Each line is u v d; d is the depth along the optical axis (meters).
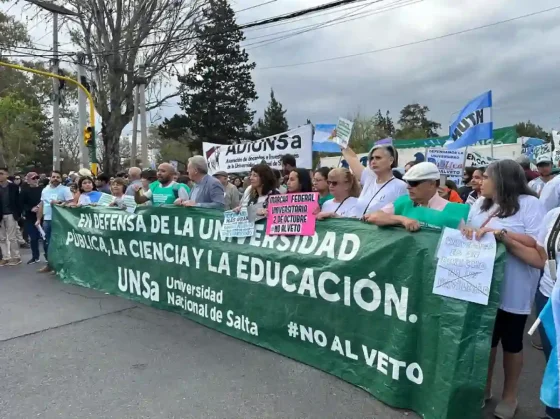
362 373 3.52
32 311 5.65
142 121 22.78
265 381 3.67
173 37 24.28
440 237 3.04
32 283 7.20
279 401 3.35
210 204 5.55
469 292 2.84
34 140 44.97
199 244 5.04
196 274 5.09
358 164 5.14
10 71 40.47
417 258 3.14
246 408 3.26
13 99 37.16
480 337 2.80
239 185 13.70
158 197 6.57
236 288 4.61
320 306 3.83
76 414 3.21
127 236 6.06
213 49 41.78
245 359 4.10
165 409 3.26
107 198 7.18
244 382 3.65
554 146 14.27
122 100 24.52
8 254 9.05
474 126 8.57
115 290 6.37
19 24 38.59
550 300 2.50
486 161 12.77
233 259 4.64
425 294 3.08
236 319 4.62
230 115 42.47
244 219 4.56
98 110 24.53
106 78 24.23
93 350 4.36
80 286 6.93
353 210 4.30
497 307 2.79
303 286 3.96
